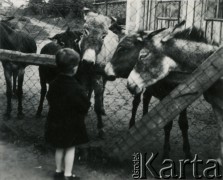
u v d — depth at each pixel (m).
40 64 5.12
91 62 5.30
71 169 4.17
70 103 4.07
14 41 6.86
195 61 4.61
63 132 4.06
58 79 4.16
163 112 4.21
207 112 7.52
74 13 6.49
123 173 4.41
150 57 4.77
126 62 5.37
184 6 9.73
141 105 7.98
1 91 8.94
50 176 4.32
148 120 4.26
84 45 5.51
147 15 11.52
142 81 4.80
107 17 5.69
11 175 4.31
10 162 4.69
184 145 5.01
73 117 4.09
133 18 11.98
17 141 5.37
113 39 6.12
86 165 4.59
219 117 4.36
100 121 5.92
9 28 6.82
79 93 4.08
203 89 4.13
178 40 4.69
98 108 5.86
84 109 4.11
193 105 8.02
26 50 7.30
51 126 4.14
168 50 4.68
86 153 4.68
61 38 6.11
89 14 5.64
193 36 4.71
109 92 8.98
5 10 7.87
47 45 6.95
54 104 4.12
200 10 8.58
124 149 4.39
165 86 4.84
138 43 5.32
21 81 6.82
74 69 4.16
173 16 10.41
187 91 4.15
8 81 6.70
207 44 4.69
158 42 4.79
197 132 6.22
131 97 8.53
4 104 7.77
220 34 8.56
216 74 4.08
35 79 10.40
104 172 4.43
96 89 5.81
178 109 4.19
